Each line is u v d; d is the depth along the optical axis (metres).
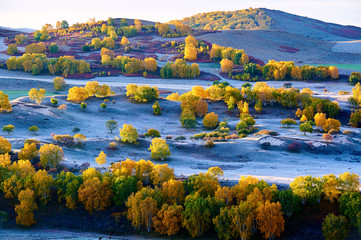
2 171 71.06
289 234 58.12
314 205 61.69
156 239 60.53
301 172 79.50
